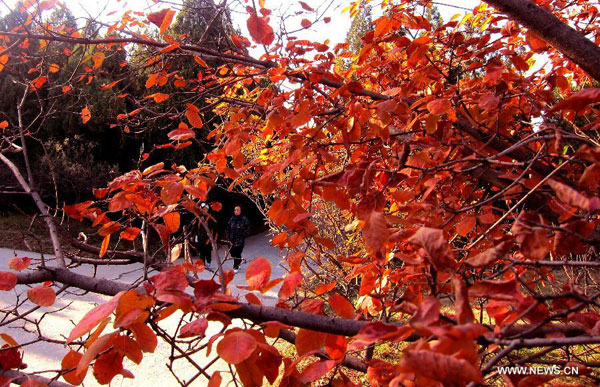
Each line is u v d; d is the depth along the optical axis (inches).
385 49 86.4
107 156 508.7
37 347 171.8
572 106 33.6
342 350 41.3
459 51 73.4
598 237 35.6
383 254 51.1
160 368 162.2
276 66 72.5
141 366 163.8
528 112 73.7
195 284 40.1
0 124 81.2
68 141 464.4
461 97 63.9
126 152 505.4
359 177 47.3
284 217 54.9
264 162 88.4
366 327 32.4
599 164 29.7
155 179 58.0
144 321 36.0
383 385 45.0
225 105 102.9
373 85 95.7
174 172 62.2
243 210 497.7
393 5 74.4
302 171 59.9
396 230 51.9
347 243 146.4
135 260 62.9
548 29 46.7
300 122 56.2
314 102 74.9
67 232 60.6
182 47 70.4
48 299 42.1
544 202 53.7
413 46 61.1
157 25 52.1
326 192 51.9
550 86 74.4
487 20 71.7
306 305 47.1
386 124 55.6
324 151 59.4
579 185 31.1
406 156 59.6
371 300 61.3
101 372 36.9
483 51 65.8
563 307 37.8
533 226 32.2
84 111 103.8
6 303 212.2
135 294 34.6
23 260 47.7
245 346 34.4
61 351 169.8
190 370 160.2
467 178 68.1
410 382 33.0
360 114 58.4
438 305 27.6
